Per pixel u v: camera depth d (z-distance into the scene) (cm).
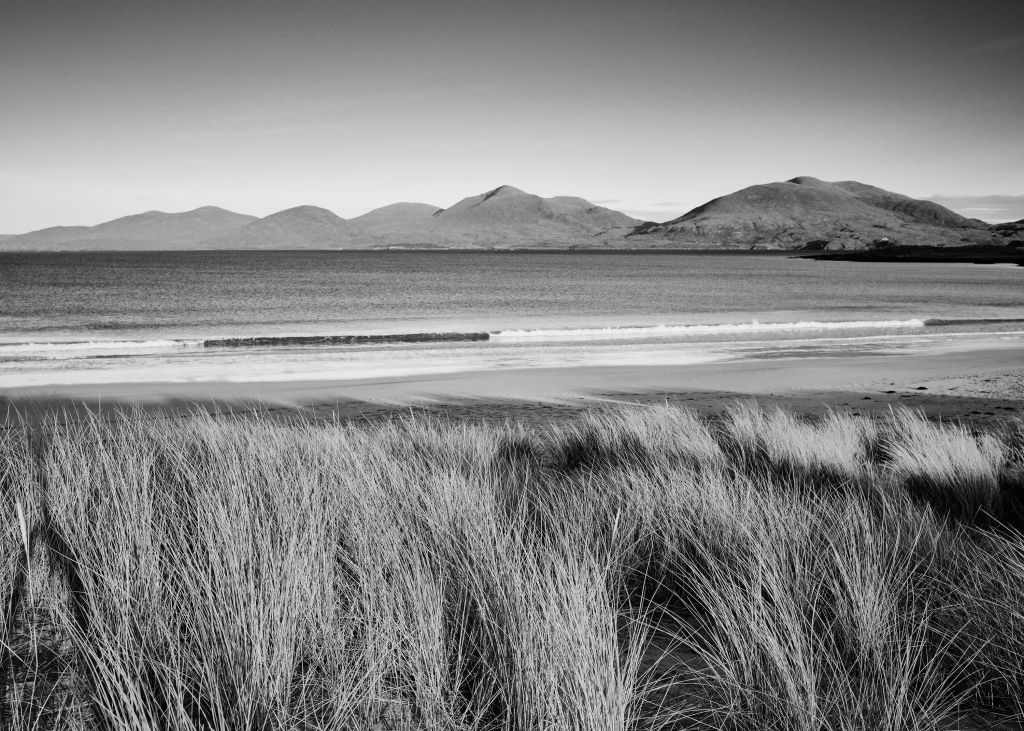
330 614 213
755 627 211
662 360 1897
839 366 1747
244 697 171
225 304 4591
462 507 323
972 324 3066
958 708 205
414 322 3400
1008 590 250
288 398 1307
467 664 207
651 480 437
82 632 198
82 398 1270
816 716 188
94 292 5775
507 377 1580
